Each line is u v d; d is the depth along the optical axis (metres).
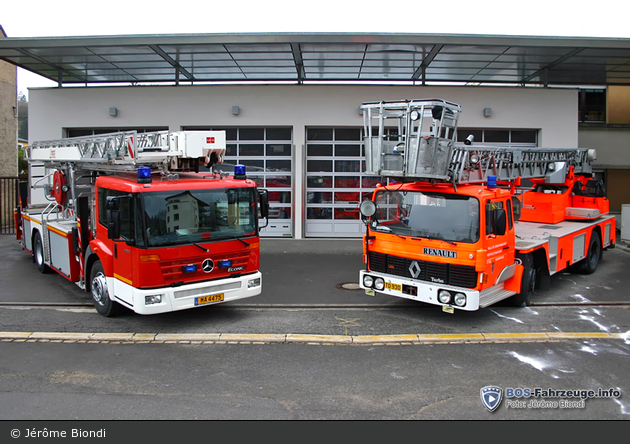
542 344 6.43
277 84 14.55
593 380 5.31
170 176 6.95
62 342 6.39
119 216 6.41
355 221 15.23
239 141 15.04
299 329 6.99
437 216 6.95
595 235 11.06
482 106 14.70
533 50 13.36
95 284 7.55
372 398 4.84
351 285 9.56
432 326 7.15
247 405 4.67
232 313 7.76
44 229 9.77
